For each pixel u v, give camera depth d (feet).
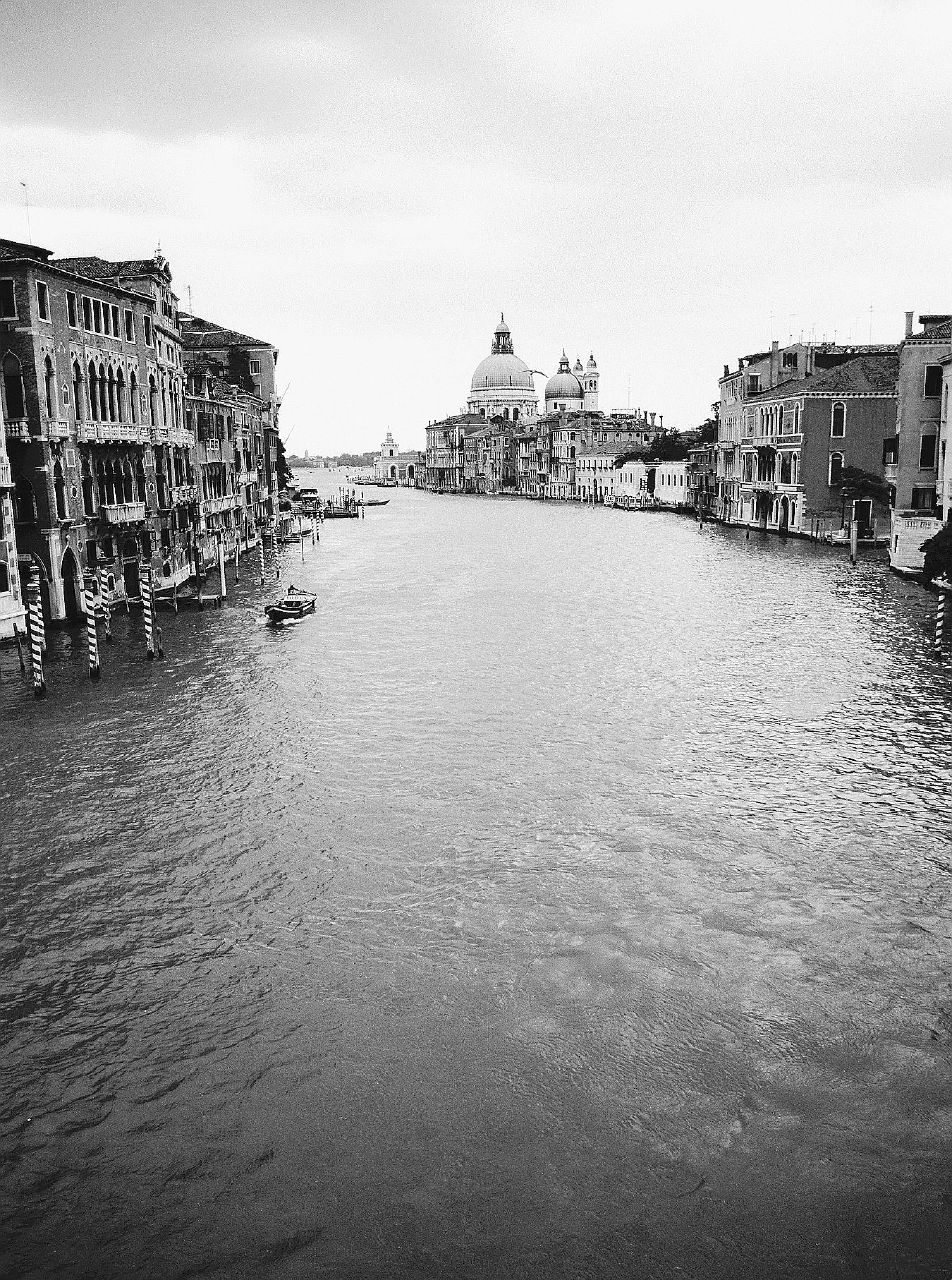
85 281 139.85
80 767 81.66
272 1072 44.96
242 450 266.16
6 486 125.08
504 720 93.71
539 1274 34.99
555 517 426.10
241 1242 36.47
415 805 72.95
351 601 171.42
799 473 257.55
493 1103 42.86
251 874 62.69
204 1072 45.06
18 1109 43.04
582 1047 46.24
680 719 93.15
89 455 142.00
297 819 70.64
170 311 184.55
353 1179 39.06
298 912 58.08
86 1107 43.09
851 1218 37.04
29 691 105.50
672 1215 37.22
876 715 93.09
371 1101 43.09
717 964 52.47
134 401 159.33
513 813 71.31
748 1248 35.83
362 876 62.18
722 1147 40.32
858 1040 46.57
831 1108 42.39
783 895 59.26
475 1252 35.86
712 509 380.17
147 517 161.79
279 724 92.79
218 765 81.76
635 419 604.08
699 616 149.07
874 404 250.37
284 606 148.36
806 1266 35.17
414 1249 36.01
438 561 242.17
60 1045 47.09
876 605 153.07
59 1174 39.60
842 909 57.67
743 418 311.88
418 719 94.27
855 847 65.21
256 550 272.31
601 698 101.19
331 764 81.76
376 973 52.11
